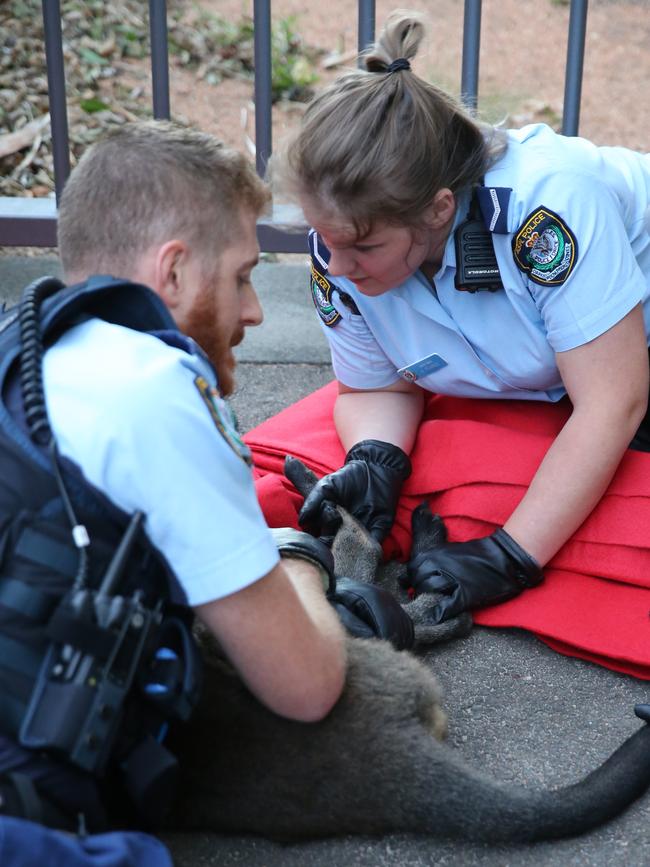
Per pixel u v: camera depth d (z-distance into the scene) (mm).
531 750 2127
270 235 3883
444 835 1878
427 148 2156
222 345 1860
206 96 5543
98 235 1768
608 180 2479
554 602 2443
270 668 1691
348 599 2195
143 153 1751
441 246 2410
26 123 5168
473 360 2664
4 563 1561
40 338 1648
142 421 1566
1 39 5527
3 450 1583
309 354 3834
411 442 2814
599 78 6074
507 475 2625
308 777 1825
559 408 2838
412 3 6531
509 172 2352
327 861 1854
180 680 1647
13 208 4047
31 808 1480
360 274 2312
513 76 6043
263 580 1645
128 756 1624
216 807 1852
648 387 2490
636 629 2355
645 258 2588
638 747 1984
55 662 1543
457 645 2420
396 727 1854
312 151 2143
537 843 1880
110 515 1590
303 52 5961
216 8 6141
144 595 1621
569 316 2367
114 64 5613
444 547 2523
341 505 2619
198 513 1589
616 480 2541
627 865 1842
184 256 1759
